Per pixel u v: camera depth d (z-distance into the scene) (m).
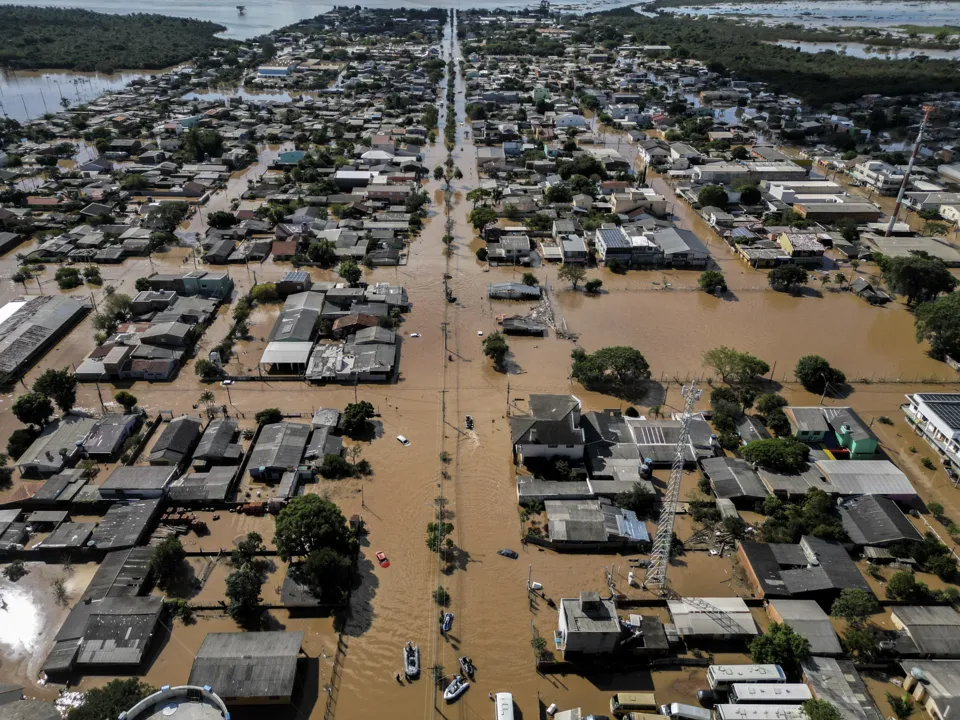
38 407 81.38
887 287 126.81
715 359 97.06
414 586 64.62
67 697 53.72
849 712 51.97
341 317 109.44
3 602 62.34
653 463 80.12
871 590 63.22
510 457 82.06
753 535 71.19
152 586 64.00
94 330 108.38
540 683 56.28
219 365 96.75
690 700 55.09
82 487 73.94
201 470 77.00
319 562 61.00
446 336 109.00
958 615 60.84
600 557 68.69
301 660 57.09
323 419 85.06
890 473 77.56
